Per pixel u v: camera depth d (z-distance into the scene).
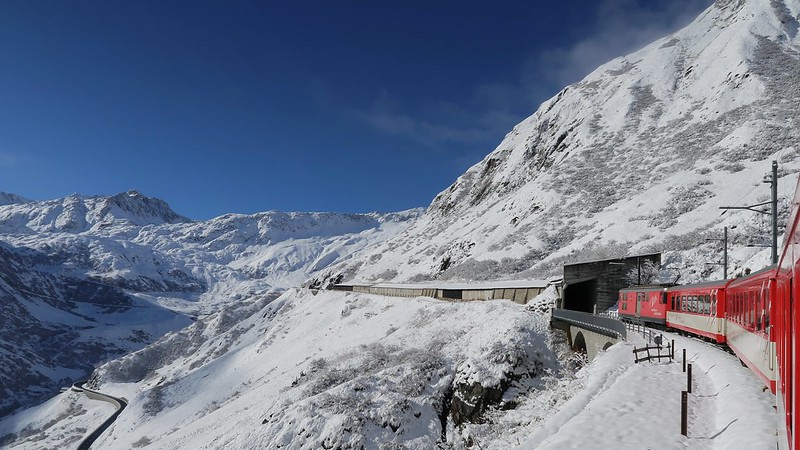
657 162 92.00
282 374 68.81
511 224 101.44
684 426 13.19
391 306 78.19
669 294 34.72
